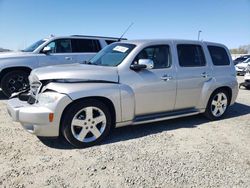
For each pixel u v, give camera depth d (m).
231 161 4.20
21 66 8.55
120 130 5.49
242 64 21.89
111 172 3.75
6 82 8.45
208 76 6.10
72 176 3.62
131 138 5.05
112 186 3.42
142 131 5.46
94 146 4.62
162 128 5.70
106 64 5.24
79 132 4.56
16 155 4.19
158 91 5.31
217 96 6.38
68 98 4.30
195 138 5.16
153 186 3.44
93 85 4.57
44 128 4.28
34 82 4.73
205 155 4.38
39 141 4.77
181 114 5.80
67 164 3.95
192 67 5.87
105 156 4.24
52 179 3.53
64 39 9.40
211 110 6.32
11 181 3.45
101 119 4.69
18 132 5.18
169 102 5.55
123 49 5.35
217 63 6.41
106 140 4.92
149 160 4.14
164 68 5.46
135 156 4.27
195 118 6.57
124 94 4.83
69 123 4.39
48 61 8.95
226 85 6.39
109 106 4.85
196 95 5.96
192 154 4.41
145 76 5.14
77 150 4.45
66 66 5.10
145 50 5.29
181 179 3.62
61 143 4.71
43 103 4.33
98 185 3.44
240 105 8.35
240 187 3.49
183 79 5.66
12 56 8.52
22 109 4.34
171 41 5.73
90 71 4.70
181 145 4.78
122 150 4.48
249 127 5.95
